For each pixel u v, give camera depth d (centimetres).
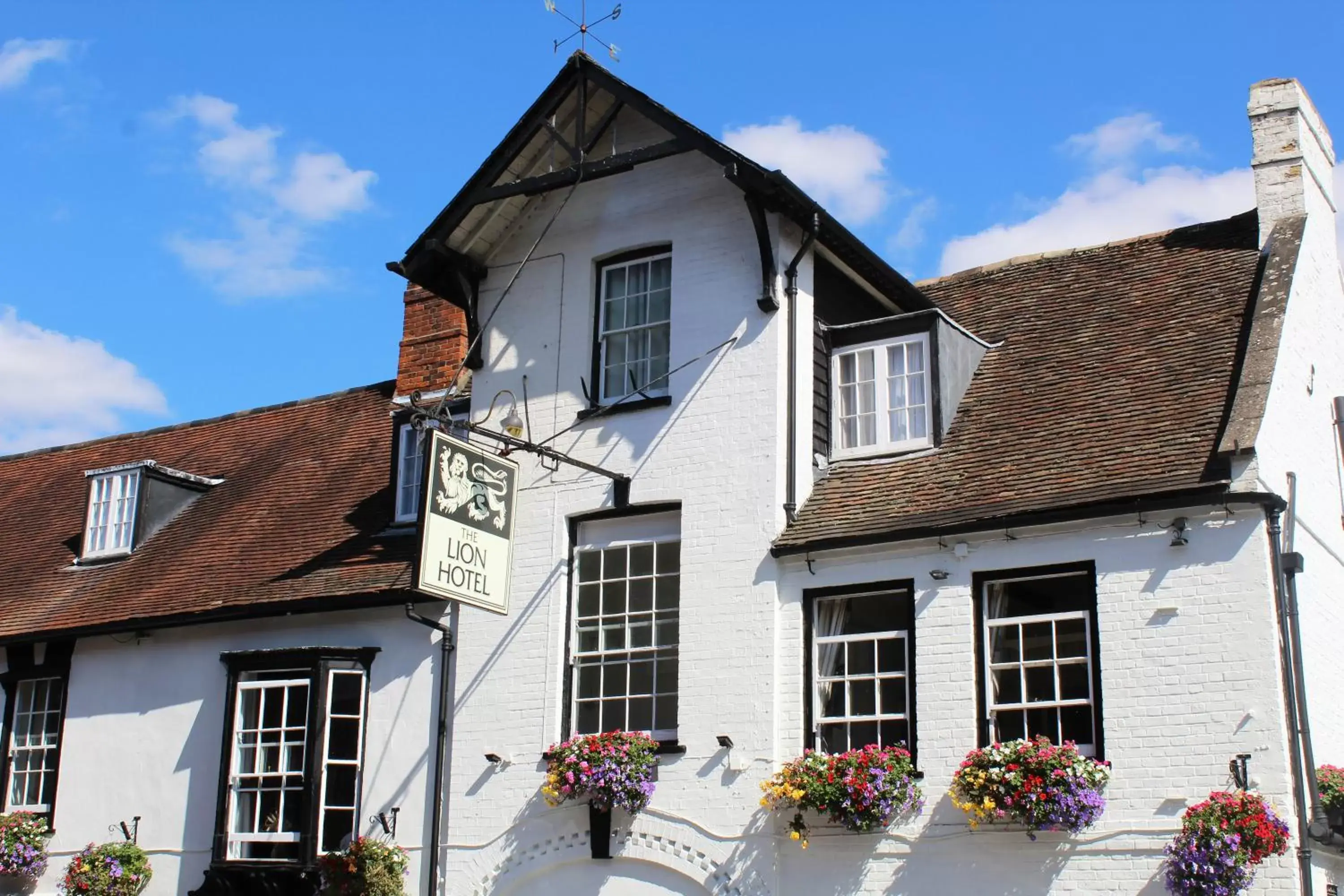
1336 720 1321
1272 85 1603
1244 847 1116
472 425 1446
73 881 1672
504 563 1491
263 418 2297
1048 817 1195
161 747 1745
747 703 1399
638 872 1417
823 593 1400
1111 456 1330
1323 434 1468
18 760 1881
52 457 2492
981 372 1572
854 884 1301
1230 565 1210
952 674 1307
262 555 1850
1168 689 1209
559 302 1653
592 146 1594
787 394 1491
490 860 1495
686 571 1473
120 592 1914
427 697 1595
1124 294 1600
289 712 1658
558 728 1502
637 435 1548
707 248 1571
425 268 1681
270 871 1588
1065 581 1295
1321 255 1574
